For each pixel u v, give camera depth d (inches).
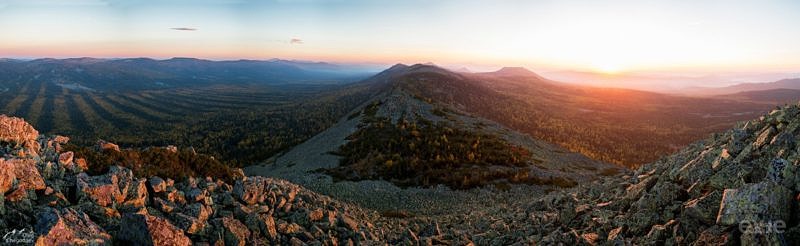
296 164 3855.8
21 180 571.2
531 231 818.8
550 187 2450.8
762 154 596.7
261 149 6186.0
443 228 1096.8
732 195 493.4
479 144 3538.4
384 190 2384.4
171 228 573.6
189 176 900.6
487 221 1071.6
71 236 501.0
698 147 907.4
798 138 563.5
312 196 1143.6
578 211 791.1
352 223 910.4
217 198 813.9
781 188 465.1
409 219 1369.3
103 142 931.3
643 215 635.5
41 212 523.8
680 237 532.7
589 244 637.3
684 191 642.2
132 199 670.5
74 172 721.6
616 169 3408.0
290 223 813.9
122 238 561.3
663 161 1026.7
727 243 459.5
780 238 419.5
